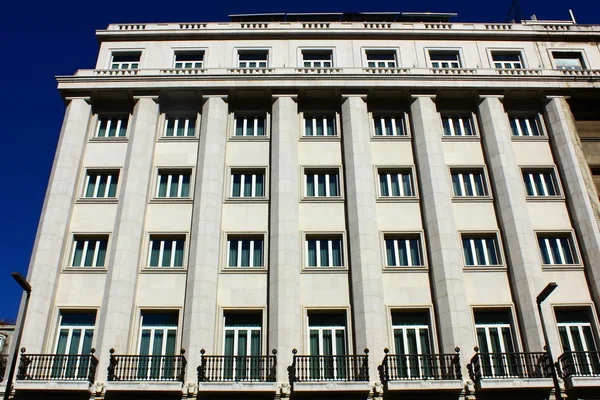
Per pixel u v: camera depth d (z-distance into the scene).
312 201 24.48
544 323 19.55
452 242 23.08
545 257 23.66
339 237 23.75
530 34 29.20
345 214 24.20
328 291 22.27
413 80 26.86
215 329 21.42
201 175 24.61
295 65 28.19
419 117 26.41
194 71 27.09
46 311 21.50
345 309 21.92
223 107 26.69
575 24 30.11
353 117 26.22
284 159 24.98
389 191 25.27
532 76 27.11
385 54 28.95
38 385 19.08
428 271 22.86
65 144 25.30
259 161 25.69
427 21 32.84
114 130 26.95
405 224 24.03
